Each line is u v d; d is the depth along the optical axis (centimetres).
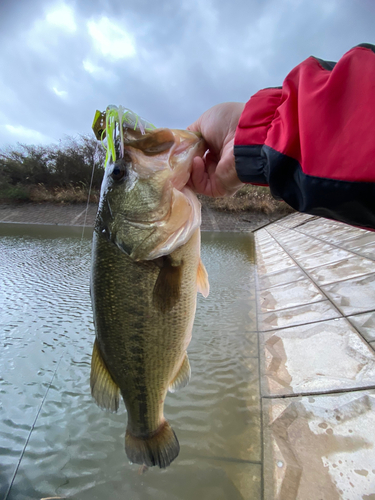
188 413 56
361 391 49
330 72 22
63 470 48
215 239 295
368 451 39
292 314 89
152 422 34
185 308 31
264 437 48
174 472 45
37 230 317
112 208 30
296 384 57
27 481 47
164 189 28
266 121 27
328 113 20
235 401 57
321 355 63
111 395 33
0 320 100
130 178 29
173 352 32
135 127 29
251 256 212
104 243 30
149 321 30
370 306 73
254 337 83
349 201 20
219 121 32
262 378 63
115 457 50
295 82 24
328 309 82
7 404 62
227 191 34
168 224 29
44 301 117
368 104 19
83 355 80
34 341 86
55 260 187
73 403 62
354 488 36
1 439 54
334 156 20
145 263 29
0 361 77
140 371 32
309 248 159
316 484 37
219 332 88
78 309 110
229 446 48
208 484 43
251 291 129
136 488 44
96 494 44
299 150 23
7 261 182
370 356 56
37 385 68
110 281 30
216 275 158
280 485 39
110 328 31
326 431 44
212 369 69
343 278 98
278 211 381
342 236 146
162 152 29
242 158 28
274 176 25
